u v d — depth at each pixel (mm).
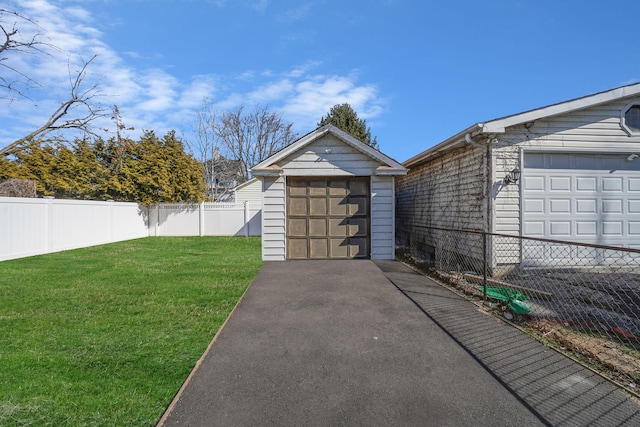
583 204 7285
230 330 3900
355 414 2316
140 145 17594
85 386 2641
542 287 5867
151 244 13242
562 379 2805
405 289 5848
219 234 17469
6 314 4391
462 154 8242
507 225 7105
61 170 16672
